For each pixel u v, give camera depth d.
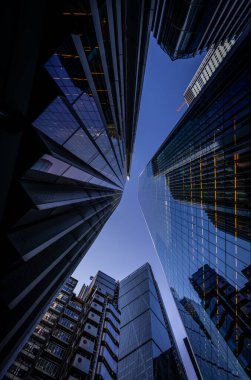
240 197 25.56
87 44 13.20
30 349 40.53
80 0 9.95
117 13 17.75
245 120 24.06
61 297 61.53
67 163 12.64
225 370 31.55
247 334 24.92
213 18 52.97
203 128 38.03
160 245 89.00
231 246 28.22
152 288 136.00
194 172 43.56
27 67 8.33
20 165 9.14
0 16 6.80
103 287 93.25
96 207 38.41
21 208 9.80
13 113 8.51
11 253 10.04
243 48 24.69
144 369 74.69
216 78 31.92
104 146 29.61
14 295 10.98
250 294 24.17
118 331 58.16
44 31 8.76
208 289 37.41
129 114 47.28
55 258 17.44
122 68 27.64
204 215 37.94
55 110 10.95
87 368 36.75
